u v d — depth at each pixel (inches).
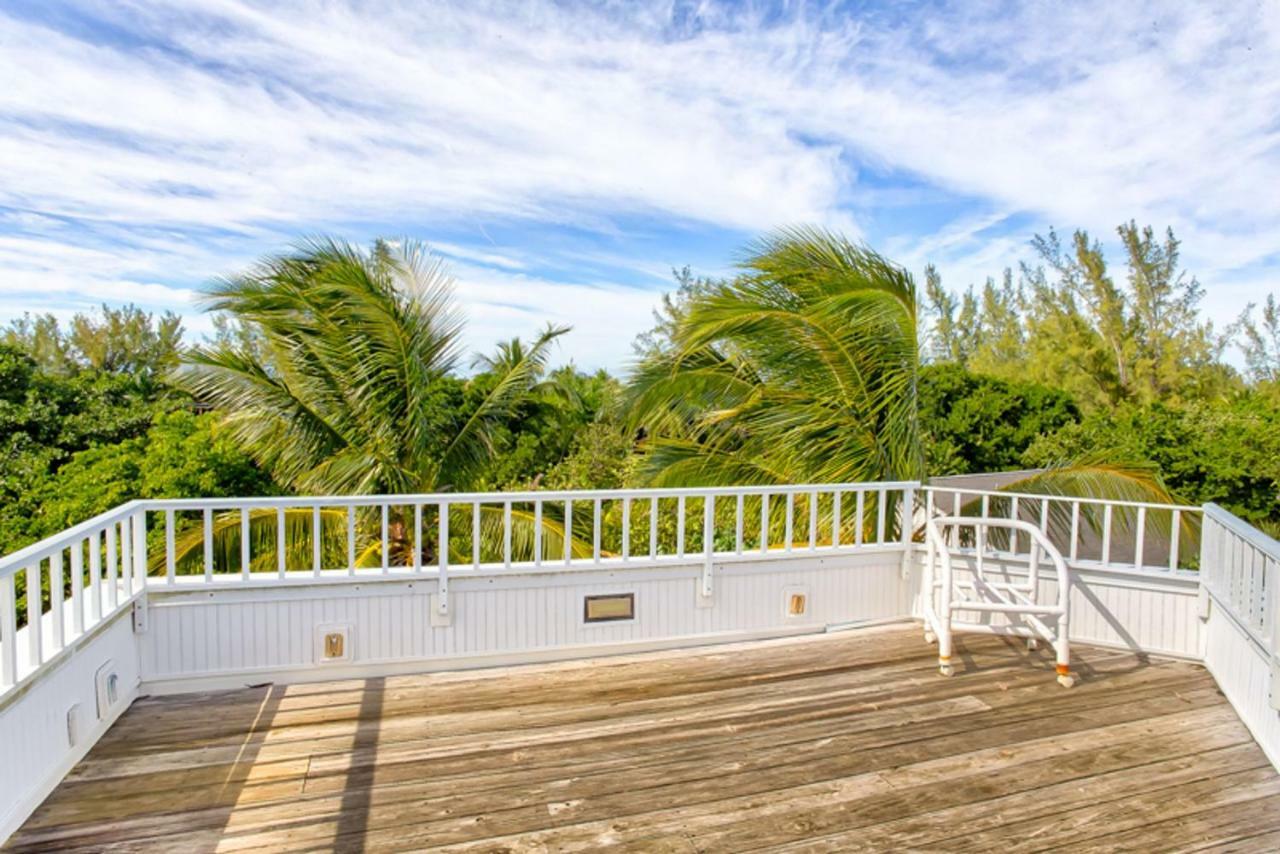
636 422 240.5
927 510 182.4
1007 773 108.1
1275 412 466.0
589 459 383.9
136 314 845.2
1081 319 675.4
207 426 335.3
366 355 236.8
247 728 121.2
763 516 169.8
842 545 185.0
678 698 135.3
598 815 96.7
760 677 145.9
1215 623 144.9
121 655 125.3
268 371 252.7
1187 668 150.8
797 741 118.4
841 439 207.0
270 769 108.0
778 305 197.2
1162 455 426.9
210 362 230.4
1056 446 499.8
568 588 154.8
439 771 108.0
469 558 246.5
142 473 318.7
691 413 241.4
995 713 129.3
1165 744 117.6
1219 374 675.4
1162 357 657.6
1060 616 141.7
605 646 157.6
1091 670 149.8
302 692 136.2
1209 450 412.5
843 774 107.7
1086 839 91.7
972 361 889.5
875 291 189.5
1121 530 203.5
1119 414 542.6
